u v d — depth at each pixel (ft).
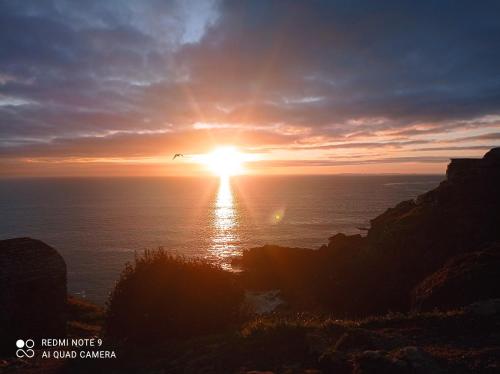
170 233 452.76
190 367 32.32
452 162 167.73
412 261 119.24
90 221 570.87
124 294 45.19
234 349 34.19
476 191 139.95
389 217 168.35
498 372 26.03
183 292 44.16
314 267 170.60
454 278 79.51
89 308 89.61
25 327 57.06
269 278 170.09
